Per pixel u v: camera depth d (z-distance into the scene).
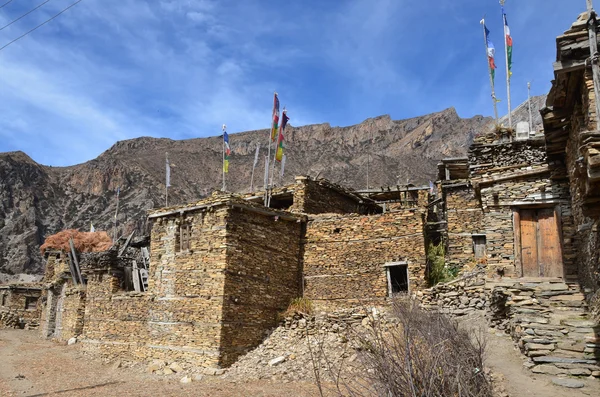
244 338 21.81
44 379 22.64
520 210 17.30
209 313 21.52
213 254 22.09
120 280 27.91
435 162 151.62
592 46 11.09
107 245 70.88
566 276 15.89
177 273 23.38
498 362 12.78
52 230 132.50
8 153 164.25
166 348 22.86
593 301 13.43
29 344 35.62
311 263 24.69
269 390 17.02
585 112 12.15
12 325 49.50
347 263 23.81
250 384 18.30
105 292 27.44
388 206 34.31
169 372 21.61
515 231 17.08
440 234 29.91
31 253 117.00
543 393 10.52
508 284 15.96
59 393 19.58
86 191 155.38
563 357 11.96
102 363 25.48
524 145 24.84
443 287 19.94
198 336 21.66
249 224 23.00
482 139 26.47
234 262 21.97
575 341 12.45
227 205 22.08
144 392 18.66
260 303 22.77
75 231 74.88
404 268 23.16
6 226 127.56
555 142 15.59
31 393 19.78
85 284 36.94
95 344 27.08
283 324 23.00
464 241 27.44
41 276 88.19
